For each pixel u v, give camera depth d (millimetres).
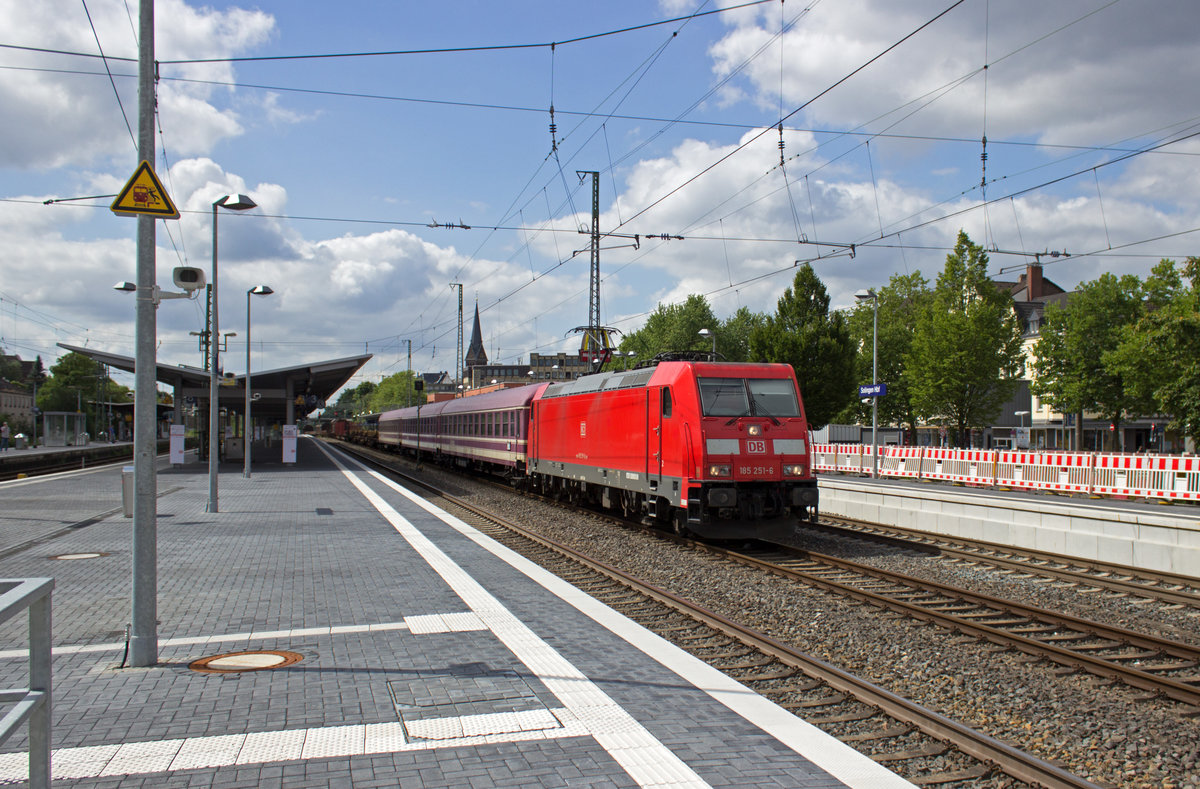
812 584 11344
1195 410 29234
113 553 12344
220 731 5109
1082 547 14492
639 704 5691
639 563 13305
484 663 6613
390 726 5215
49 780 3420
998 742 5289
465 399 36000
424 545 13211
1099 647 8344
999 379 47656
